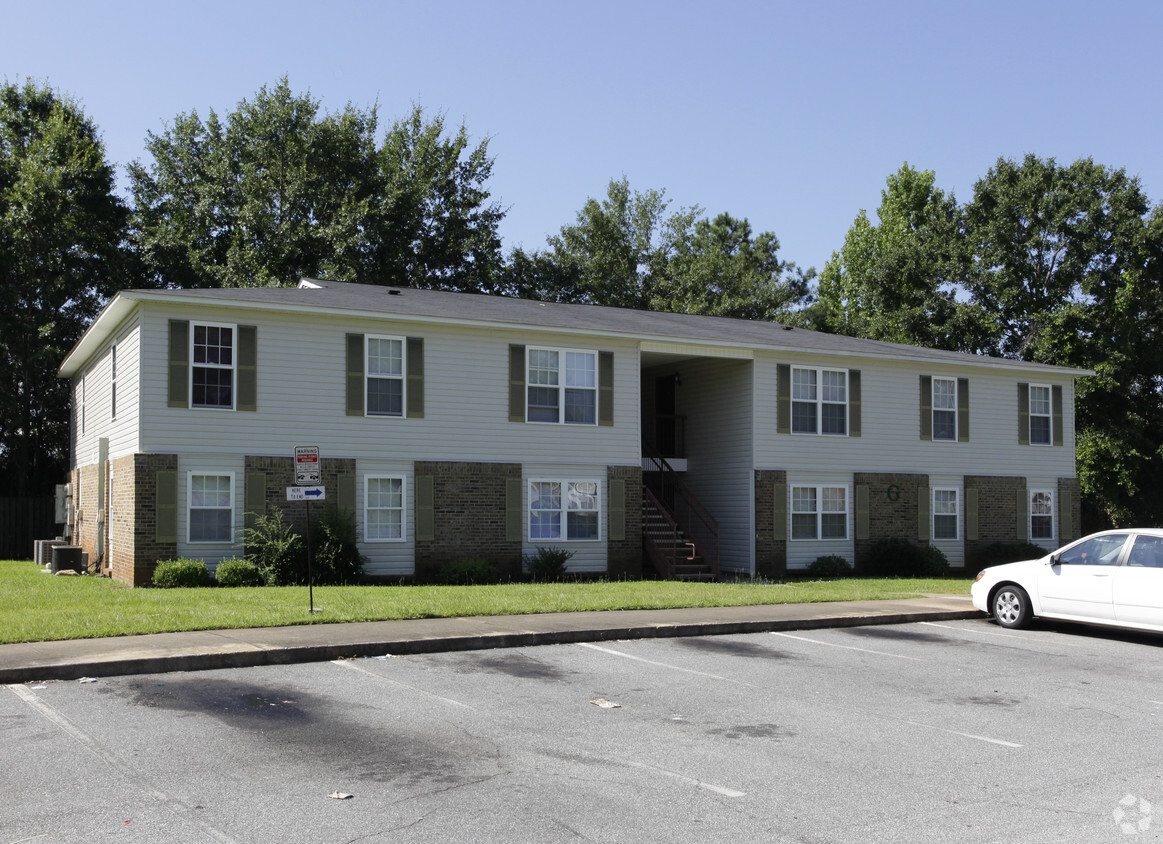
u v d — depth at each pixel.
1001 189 45.16
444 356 23.11
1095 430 40.19
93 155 40.19
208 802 6.55
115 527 22.64
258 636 12.55
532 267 51.97
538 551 23.97
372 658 12.02
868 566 27.97
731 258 68.06
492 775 7.28
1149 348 42.09
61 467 40.47
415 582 22.42
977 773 7.58
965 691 10.80
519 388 23.94
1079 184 43.78
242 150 44.53
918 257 48.28
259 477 20.95
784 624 15.47
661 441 30.47
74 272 37.72
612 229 56.78
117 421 22.98
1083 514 42.16
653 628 14.33
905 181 58.28
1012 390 30.89
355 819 6.26
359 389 22.09
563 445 24.42
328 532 20.88
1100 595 14.96
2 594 17.31
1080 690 11.02
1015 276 44.91
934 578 26.45
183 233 42.56
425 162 47.66
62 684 10.17
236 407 20.86
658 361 29.30
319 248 40.94
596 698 10.04
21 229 35.38
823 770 7.58
